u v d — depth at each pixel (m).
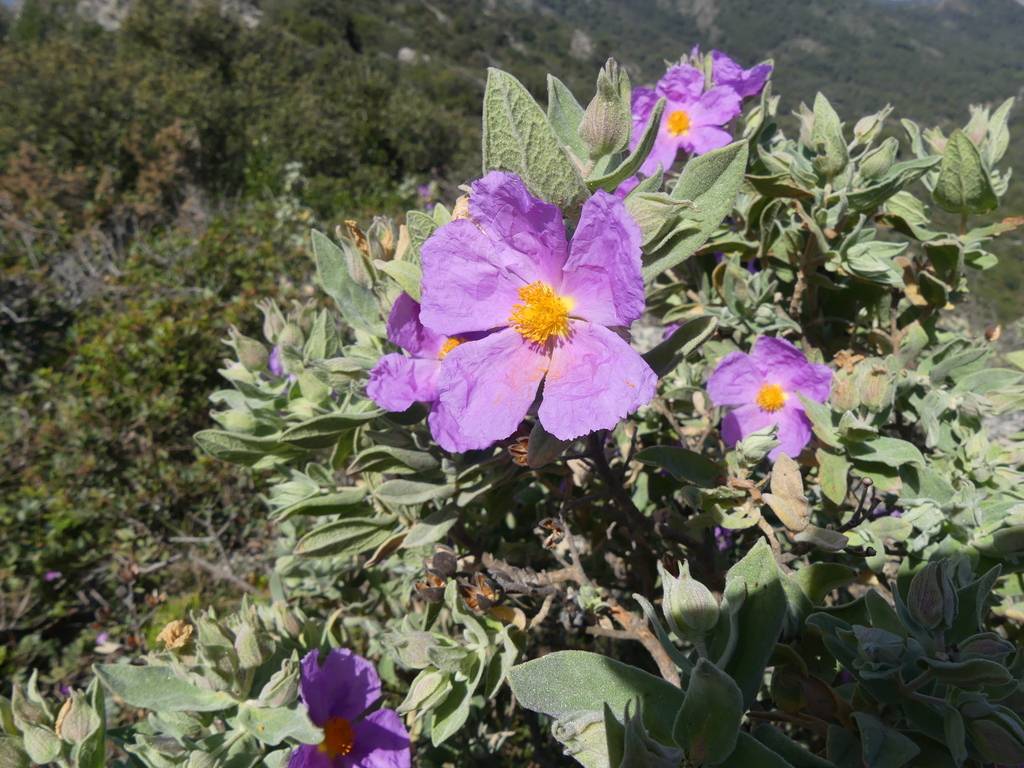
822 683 0.19
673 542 0.26
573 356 0.18
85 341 0.99
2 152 1.92
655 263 0.19
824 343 0.33
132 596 0.65
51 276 1.18
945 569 0.16
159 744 0.22
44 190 1.54
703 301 0.33
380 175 2.47
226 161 2.19
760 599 0.17
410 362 0.21
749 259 0.31
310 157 2.31
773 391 0.26
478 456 0.24
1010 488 0.25
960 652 0.16
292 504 0.26
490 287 0.18
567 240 0.19
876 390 0.23
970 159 0.27
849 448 0.24
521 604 0.28
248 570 0.68
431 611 0.26
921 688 0.17
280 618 0.27
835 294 0.32
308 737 0.21
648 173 0.29
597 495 0.25
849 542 0.24
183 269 1.13
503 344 0.18
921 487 0.24
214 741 0.23
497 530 0.33
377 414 0.24
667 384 0.34
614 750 0.14
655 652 0.24
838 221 0.28
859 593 0.28
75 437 0.80
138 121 2.04
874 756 0.16
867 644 0.17
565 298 0.18
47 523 0.72
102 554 0.72
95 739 0.20
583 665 0.16
